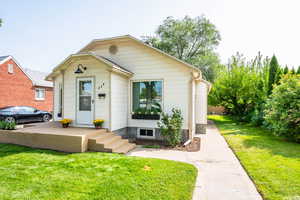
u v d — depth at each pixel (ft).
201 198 8.71
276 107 23.75
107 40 25.30
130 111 24.30
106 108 20.74
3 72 44.57
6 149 16.93
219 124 41.14
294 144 20.08
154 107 23.50
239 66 45.52
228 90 44.42
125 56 24.84
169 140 20.20
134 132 24.11
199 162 14.33
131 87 24.34
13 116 35.58
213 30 72.84
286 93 22.81
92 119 21.45
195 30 72.90
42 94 56.03
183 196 8.51
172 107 22.70
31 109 39.91
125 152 16.98
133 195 8.44
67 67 22.67
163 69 23.04
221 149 18.56
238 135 26.22
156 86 23.52
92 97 21.56
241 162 13.92
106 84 20.90
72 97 22.59
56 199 8.02
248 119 42.06
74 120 22.34
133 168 12.00
